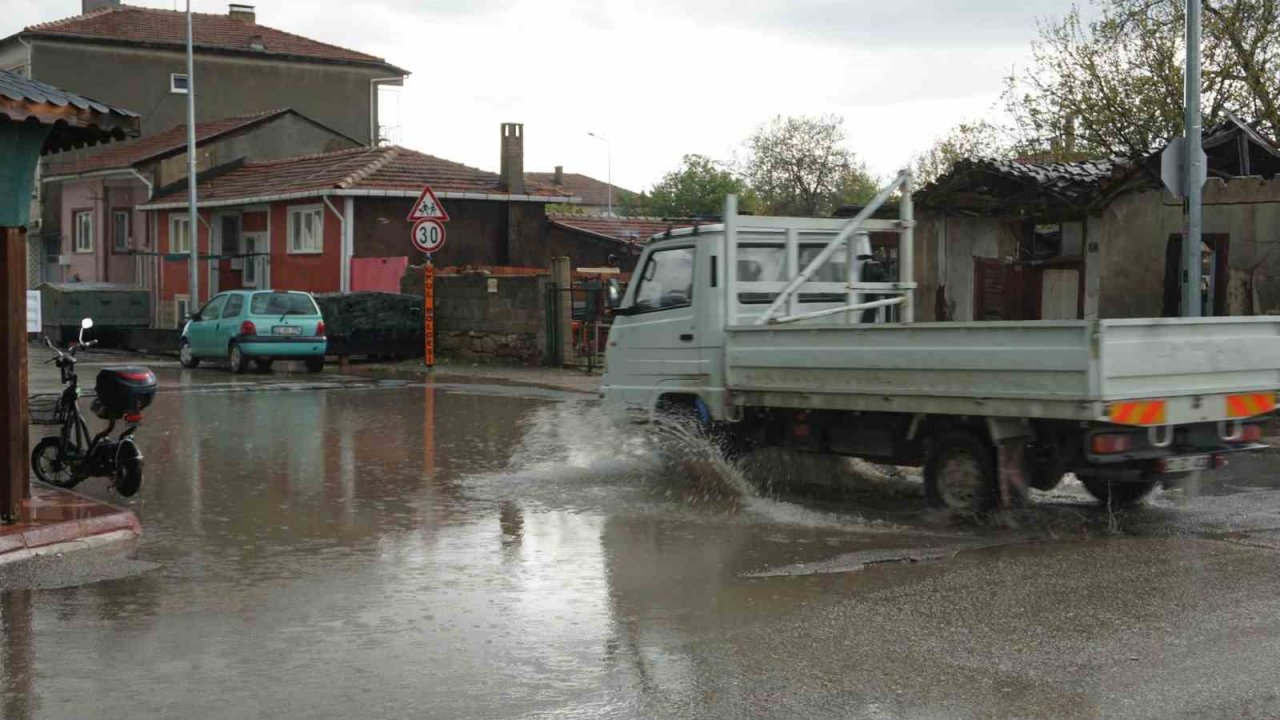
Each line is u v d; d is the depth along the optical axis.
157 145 46.31
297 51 54.00
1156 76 31.03
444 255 36.56
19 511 9.87
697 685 6.13
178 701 5.96
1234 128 22.22
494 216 37.31
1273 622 7.02
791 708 5.78
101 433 11.91
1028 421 9.78
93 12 54.03
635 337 13.41
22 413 9.90
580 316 29.70
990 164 22.94
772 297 12.91
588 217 46.81
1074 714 5.62
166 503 11.59
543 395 22.33
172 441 16.00
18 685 6.21
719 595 7.95
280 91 53.56
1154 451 9.66
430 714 5.77
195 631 7.21
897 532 9.98
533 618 7.46
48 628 7.28
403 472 13.44
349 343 29.75
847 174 80.44
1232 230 20.59
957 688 6.01
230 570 8.82
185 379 25.95
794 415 11.71
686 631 7.11
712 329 12.50
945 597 7.75
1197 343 9.75
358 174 35.72
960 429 10.30
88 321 12.02
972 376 9.89
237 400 21.36
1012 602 7.59
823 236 13.34
